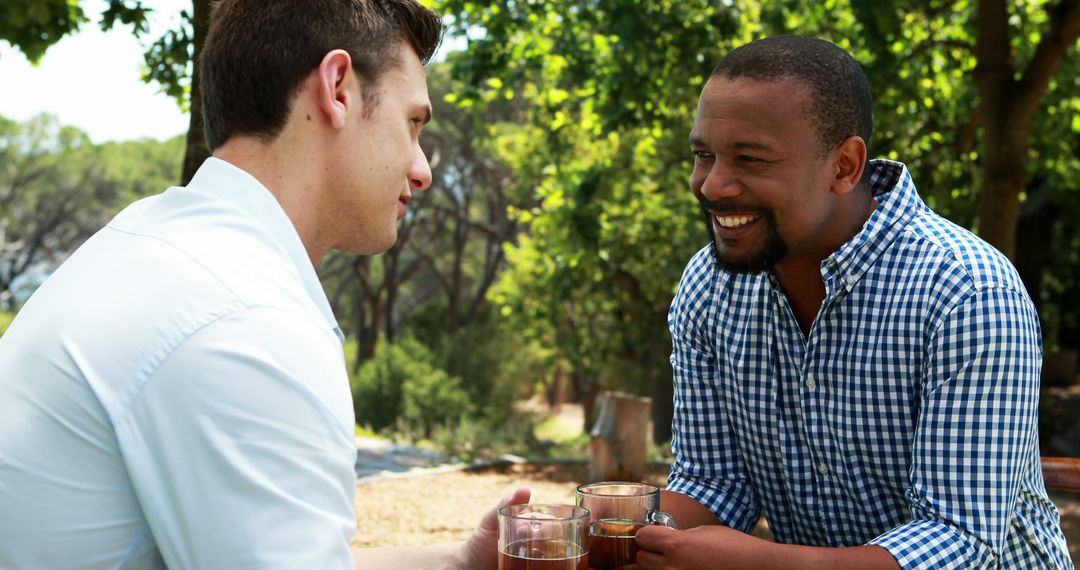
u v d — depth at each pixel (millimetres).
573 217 12703
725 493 2084
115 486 1193
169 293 1211
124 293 1229
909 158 10750
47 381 1204
